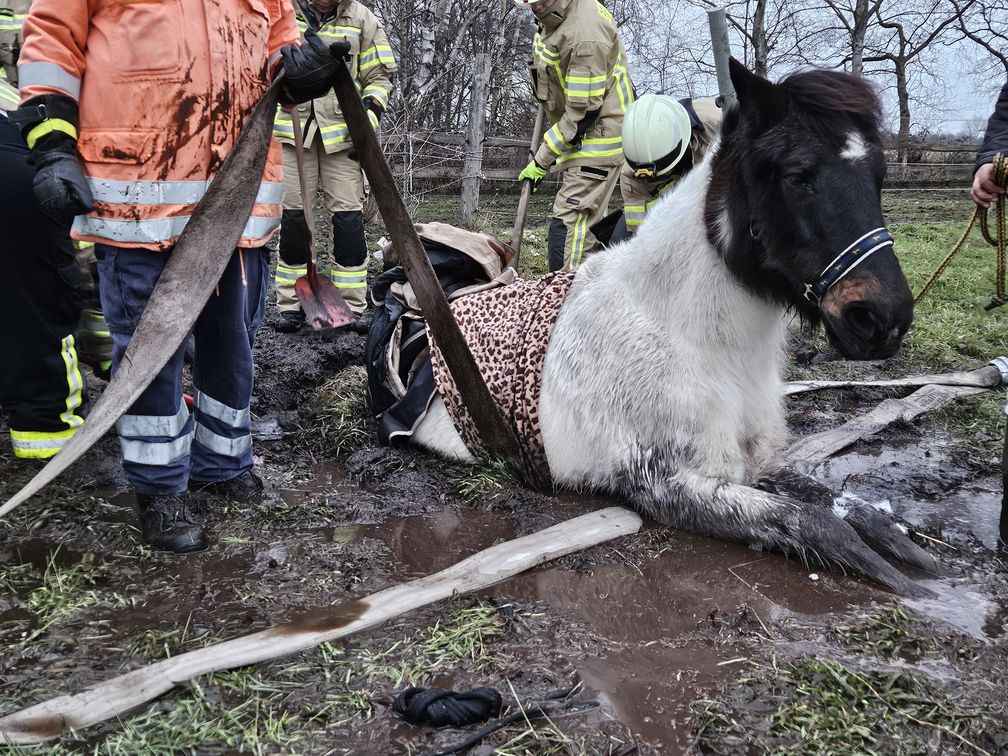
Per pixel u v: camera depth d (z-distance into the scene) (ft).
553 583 8.91
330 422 13.62
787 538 9.32
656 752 6.26
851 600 8.61
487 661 7.39
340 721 6.63
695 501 9.93
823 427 14.69
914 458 13.14
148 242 8.82
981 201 10.01
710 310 9.81
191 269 8.66
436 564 9.46
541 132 18.24
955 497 11.69
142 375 8.43
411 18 48.39
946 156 68.54
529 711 6.61
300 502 11.07
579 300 11.18
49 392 11.32
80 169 8.39
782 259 8.89
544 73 17.30
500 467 11.69
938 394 15.53
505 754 6.20
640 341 10.32
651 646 7.71
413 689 6.77
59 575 8.84
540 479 11.51
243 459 10.85
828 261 8.49
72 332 11.48
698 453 10.03
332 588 8.78
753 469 10.69
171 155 8.70
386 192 9.98
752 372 10.17
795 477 10.51
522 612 8.26
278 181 10.01
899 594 8.75
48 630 7.89
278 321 18.08
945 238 35.14
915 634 7.91
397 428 12.59
